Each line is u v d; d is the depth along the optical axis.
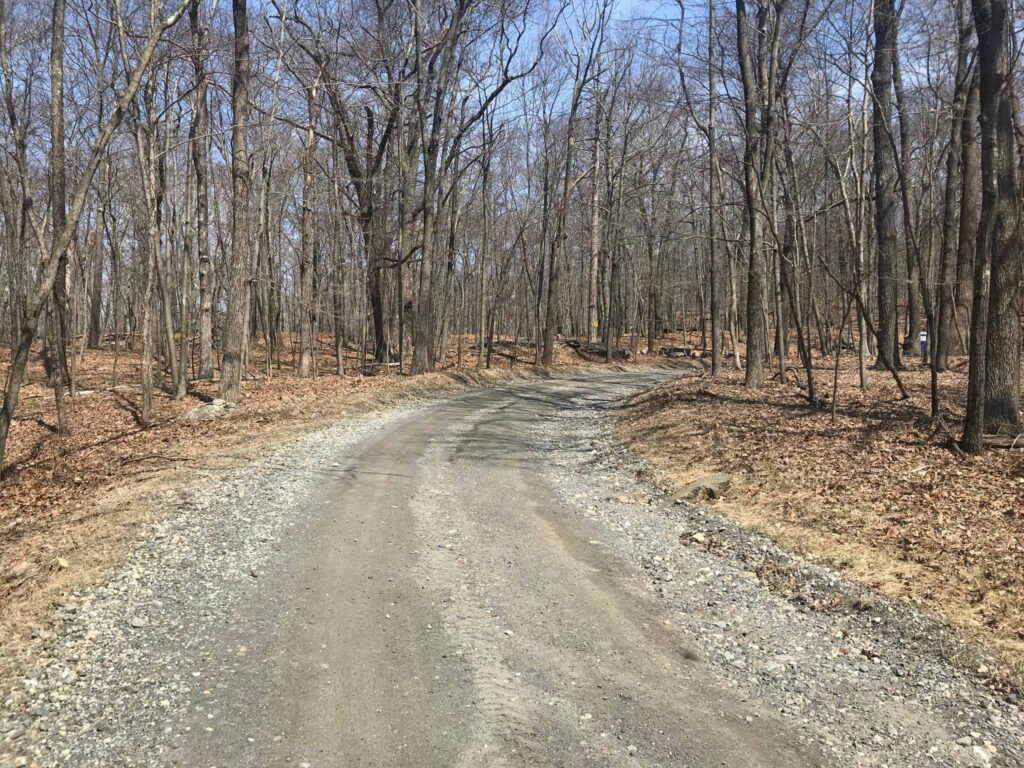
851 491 8.58
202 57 16.70
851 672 4.80
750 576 6.66
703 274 40.09
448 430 14.93
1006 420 9.38
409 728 3.95
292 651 4.87
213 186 28.38
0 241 32.91
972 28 11.23
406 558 6.84
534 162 34.66
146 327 14.92
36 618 5.33
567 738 3.89
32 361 28.19
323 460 11.39
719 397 16.05
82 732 3.87
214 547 7.00
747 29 15.95
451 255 30.09
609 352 36.16
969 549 6.62
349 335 43.72
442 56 24.02
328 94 23.52
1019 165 9.85
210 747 3.74
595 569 6.74
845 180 14.97
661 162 35.09
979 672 4.74
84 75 18.44
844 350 28.36
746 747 3.86
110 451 12.59
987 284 9.50
